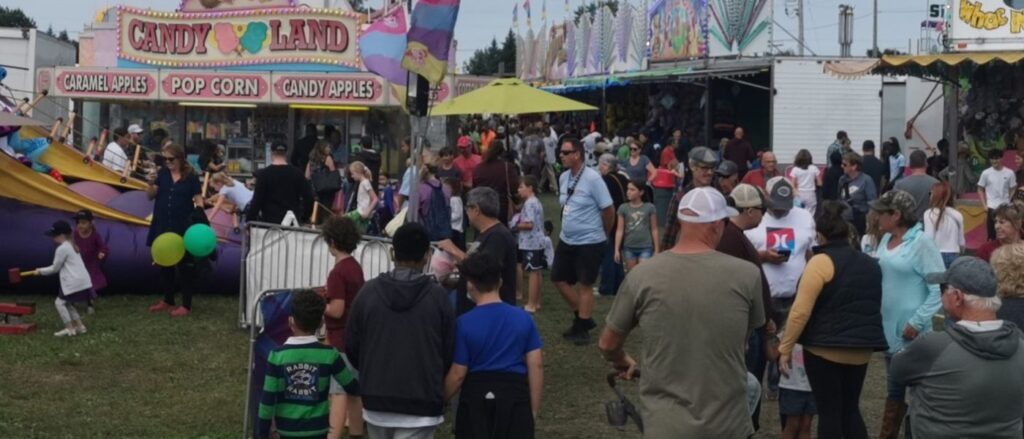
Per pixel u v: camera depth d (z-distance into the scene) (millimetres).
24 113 16031
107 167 17078
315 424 6633
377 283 6285
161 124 24266
